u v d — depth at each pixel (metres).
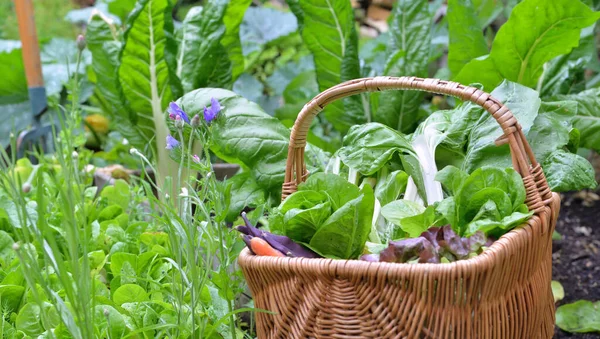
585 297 2.19
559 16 1.94
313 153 1.86
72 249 1.06
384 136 1.58
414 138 1.64
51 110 3.20
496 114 1.25
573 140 1.77
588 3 2.33
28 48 2.57
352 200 1.23
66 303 1.38
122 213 1.94
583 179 1.57
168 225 1.32
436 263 1.13
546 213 1.27
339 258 1.30
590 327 1.97
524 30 2.00
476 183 1.30
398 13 2.35
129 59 2.29
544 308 1.35
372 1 4.60
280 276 1.21
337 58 2.40
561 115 1.75
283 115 2.86
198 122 1.35
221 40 2.53
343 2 2.29
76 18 4.00
